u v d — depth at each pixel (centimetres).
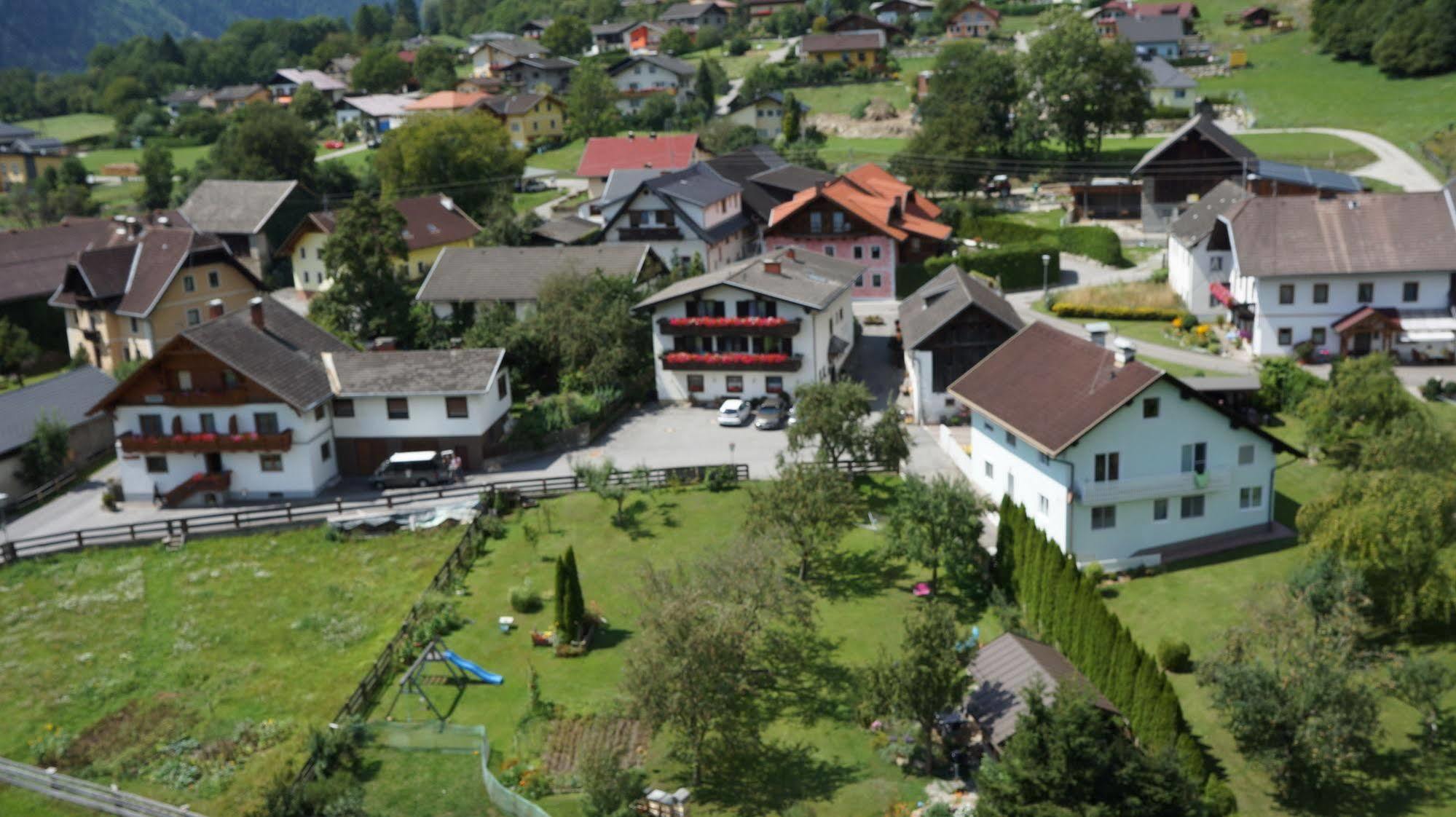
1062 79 13150
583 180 15225
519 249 9500
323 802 4094
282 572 6128
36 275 10588
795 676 4900
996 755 4172
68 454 7519
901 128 15850
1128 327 9025
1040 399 5822
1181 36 18012
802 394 6612
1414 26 14875
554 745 4484
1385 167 12325
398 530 6494
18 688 5150
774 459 7112
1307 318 7931
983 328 7381
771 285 7988
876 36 18300
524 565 6038
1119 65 13175
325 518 6562
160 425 6969
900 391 8206
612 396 7925
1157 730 4031
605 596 5678
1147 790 3416
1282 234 7975
